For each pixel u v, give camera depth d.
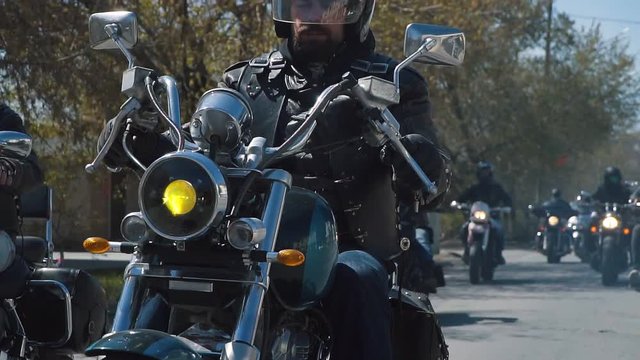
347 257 4.54
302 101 4.94
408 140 4.50
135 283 4.05
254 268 3.98
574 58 46.28
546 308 14.46
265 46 16.97
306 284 4.24
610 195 21.34
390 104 4.30
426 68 24.41
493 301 15.56
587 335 11.46
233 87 5.07
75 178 16.89
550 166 44.78
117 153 4.48
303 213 4.31
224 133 4.12
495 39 36.22
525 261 28.17
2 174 5.62
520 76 43.78
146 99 4.41
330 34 4.94
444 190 4.73
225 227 3.97
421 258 9.20
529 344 10.73
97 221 21.00
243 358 3.83
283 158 4.47
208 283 3.97
